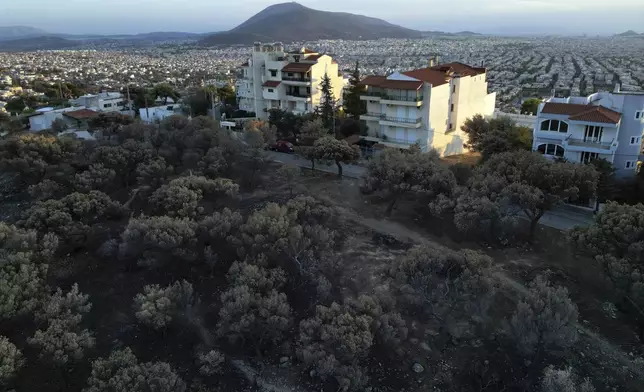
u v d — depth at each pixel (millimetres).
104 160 56844
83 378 31250
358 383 29297
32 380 30281
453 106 75562
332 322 30562
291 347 34000
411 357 33062
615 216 37000
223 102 110125
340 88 95438
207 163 57844
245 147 61500
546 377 29188
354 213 52750
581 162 53812
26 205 55250
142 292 39219
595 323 35250
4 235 37219
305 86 89562
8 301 30703
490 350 33156
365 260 43156
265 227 40000
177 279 40500
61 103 120375
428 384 31281
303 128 72688
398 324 32375
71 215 44125
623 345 33281
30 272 34281
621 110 54500
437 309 33719
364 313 31672
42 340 28656
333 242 42406
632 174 54812
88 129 81812
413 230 48938
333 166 68125
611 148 52250
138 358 33375
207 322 36625
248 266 35125
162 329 35125
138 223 39781
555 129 57062
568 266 41656
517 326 31469
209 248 40312
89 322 36219
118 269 41812
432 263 35312
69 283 39969
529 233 46844
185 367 32906
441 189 49188
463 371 32031
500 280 38156
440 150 73312
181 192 45844
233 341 33969
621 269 33000
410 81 68875
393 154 55656
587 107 55719
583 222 48719
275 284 35906
